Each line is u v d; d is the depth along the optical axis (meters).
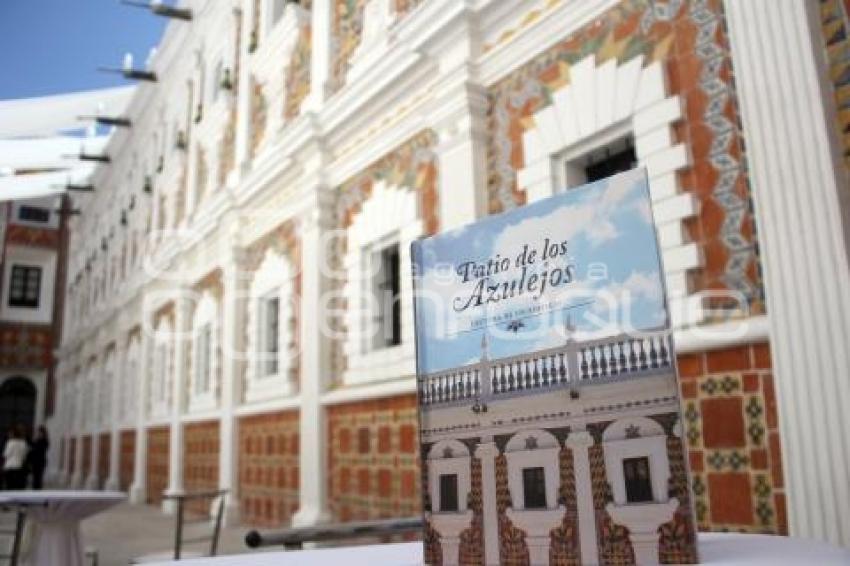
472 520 1.59
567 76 5.59
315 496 8.29
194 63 15.73
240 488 10.95
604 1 5.30
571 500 1.49
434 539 1.63
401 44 7.28
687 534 1.38
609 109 5.17
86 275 26.44
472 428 1.63
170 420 14.62
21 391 29.97
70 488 23.42
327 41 9.49
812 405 3.37
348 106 8.41
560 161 5.67
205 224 13.12
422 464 1.69
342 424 8.22
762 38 3.85
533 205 1.66
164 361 16.08
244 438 11.03
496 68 6.31
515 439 1.58
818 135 3.53
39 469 19.66
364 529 3.35
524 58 6.02
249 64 12.40
